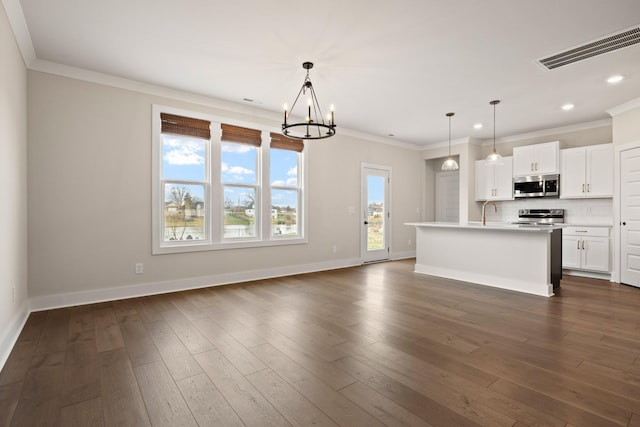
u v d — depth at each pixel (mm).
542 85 3854
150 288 3932
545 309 3352
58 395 1793
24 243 3055
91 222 3562
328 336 2631
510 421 1559
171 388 1865
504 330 2760
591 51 3053
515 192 6043
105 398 1766
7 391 1833
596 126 5309
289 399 1755
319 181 5605
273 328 2812
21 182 2943
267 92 4160
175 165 4176
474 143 6684
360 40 2877
